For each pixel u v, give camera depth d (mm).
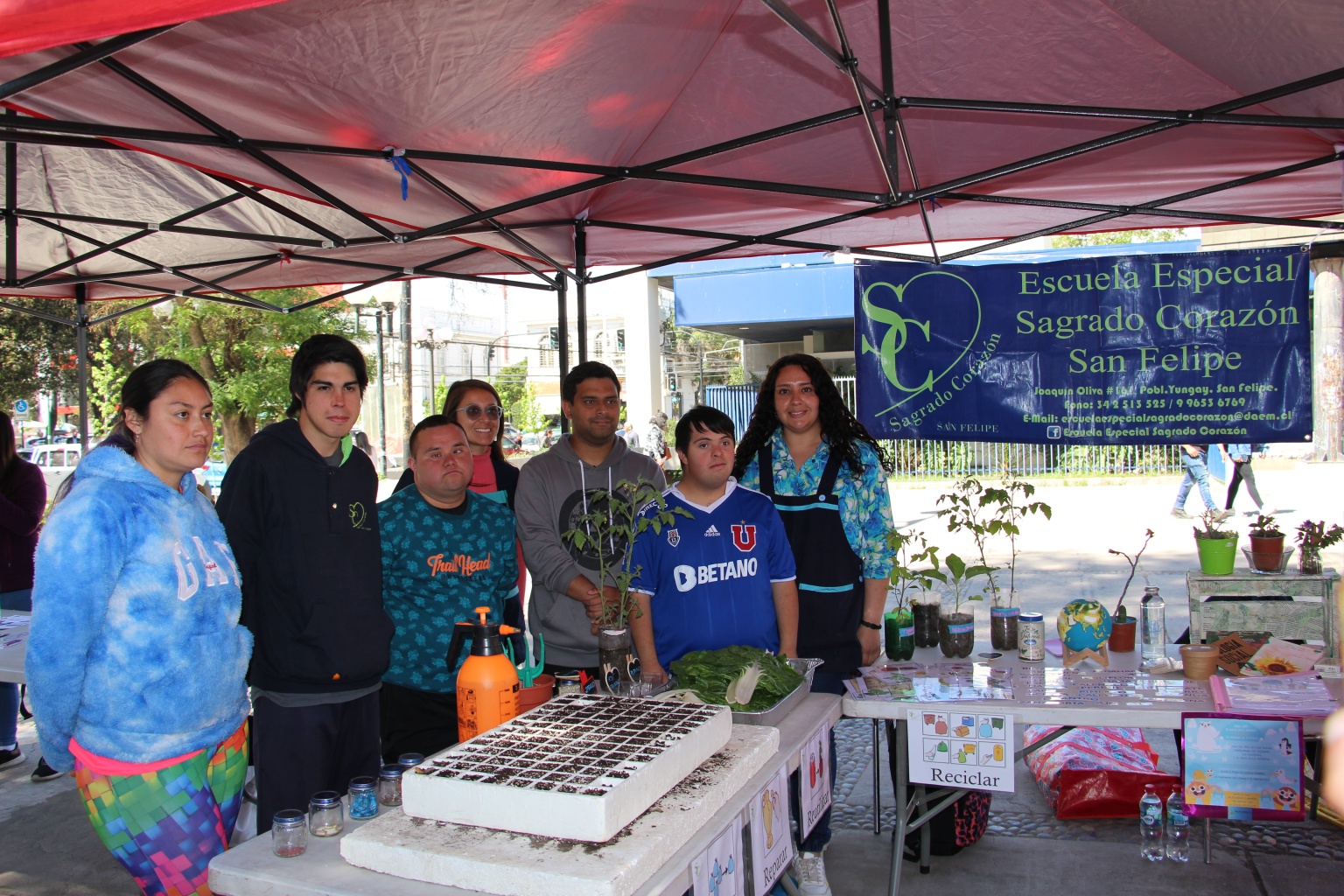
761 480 3391
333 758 2600
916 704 2840
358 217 3822
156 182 4836
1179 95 3578
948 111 3658
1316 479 15344
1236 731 2709
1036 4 3000
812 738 2447
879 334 5105
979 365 4988
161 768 2170
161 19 1454
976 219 5195
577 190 3797
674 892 1603
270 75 2734
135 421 2225
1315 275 12094
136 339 20156
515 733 1954
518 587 3664
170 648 2168
